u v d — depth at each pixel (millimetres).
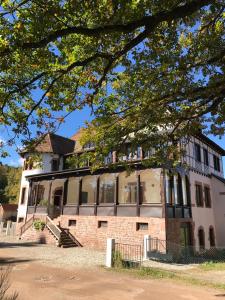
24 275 12023
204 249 23203
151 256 17750
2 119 7445
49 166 32969
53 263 15289
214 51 8555
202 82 9086
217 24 8469
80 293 9648
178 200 21469
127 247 19938
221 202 26828
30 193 29969
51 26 5602
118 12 5566
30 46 5348
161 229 19000
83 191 26109
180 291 10359
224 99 8719
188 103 9641
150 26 5297
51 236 24312
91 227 23109
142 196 21672
